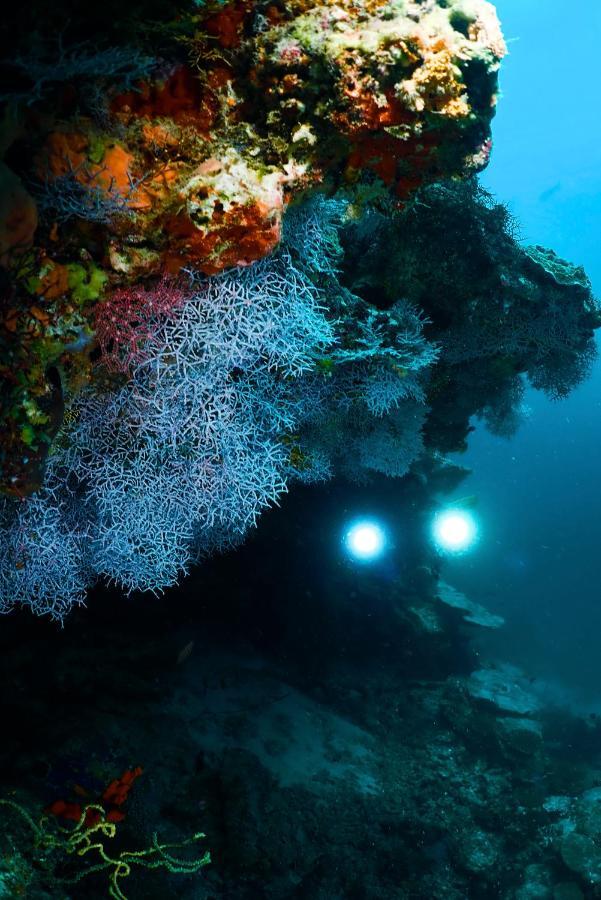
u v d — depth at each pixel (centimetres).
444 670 1163
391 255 470
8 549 303
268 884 697
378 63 242
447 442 644
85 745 669
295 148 262
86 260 253
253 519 340
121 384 293
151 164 248
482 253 480
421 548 1118
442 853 883
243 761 777
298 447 398
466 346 527
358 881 771
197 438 312
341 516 986
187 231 245
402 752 1005
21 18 212
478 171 304
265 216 246
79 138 231
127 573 327
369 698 1067
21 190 208
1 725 661
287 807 771
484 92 268
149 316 275
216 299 281
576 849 913
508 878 888
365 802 857
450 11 248
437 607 1174
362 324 380
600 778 1130
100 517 316
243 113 258
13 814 525
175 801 688
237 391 314
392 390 392
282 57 244
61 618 320
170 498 315
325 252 344
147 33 235
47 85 224
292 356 305
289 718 933
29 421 250
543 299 512
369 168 288
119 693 790
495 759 1050
